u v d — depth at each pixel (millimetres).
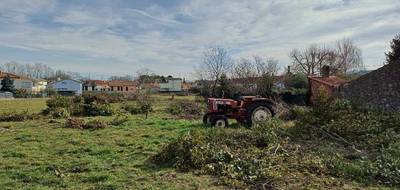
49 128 16703
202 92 41719
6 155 10555
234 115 16531
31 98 59812
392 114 15867
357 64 55781
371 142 11383
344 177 8133
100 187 7395
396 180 7875
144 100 32406
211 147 9641
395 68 19219
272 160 9047
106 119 20469
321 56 54312
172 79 84188
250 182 7719
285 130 12922
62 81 89312
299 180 7820
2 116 20312
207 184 7613
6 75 80500
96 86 96625
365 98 19984
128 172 8523
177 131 14867
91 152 10859
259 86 35000
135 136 13859
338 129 12453
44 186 7543
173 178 8008
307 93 31406
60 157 10227
